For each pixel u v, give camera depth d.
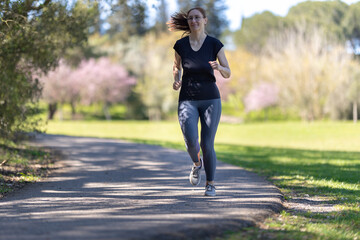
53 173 11.05
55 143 20.00
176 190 8.21
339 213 6.67
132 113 80.56
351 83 56.81
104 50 76.31
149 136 45.78
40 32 12.98
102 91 72.06
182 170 11.65
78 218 5.57
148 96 73.44
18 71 13.27
